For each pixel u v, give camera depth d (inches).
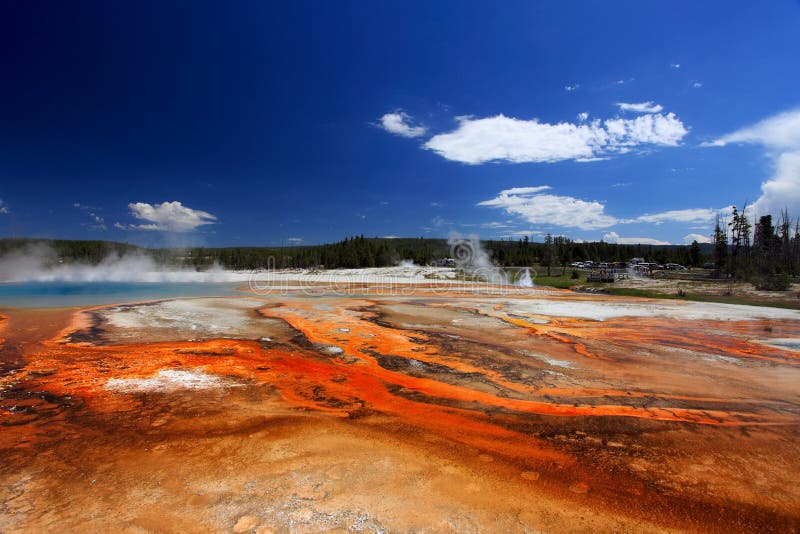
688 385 332.5
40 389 306.5
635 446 222.2
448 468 193.2
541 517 155.9
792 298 935.0
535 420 258.1
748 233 1863.9
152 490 171.2
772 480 188.1
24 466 192.1
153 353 421.1
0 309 724.0
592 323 620.7
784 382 342.3
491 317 671.8
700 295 1034.1
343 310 749.3
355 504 161.2
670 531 150.1
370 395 303.7
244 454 204.2
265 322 613.3
